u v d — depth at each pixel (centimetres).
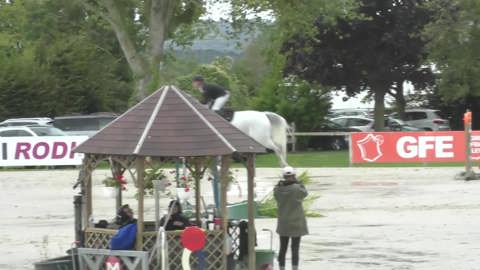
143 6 3841
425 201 2194
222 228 1094
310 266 1321
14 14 4459
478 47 4709
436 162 3475
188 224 1102
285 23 3841
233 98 4750
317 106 4822
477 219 1853
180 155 1027
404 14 4894
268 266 1191
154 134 1052
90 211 1134
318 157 4072
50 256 1441
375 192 2427
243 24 3847
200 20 3947
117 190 1176
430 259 1368
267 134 2330
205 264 1077
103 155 1067
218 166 1401
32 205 2264
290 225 1231
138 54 3862
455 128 5856
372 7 4916
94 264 1052
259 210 1902
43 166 3491
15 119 4462
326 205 2131
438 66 4881
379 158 3434
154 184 1093
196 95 3819
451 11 4641
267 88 4834
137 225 1048
